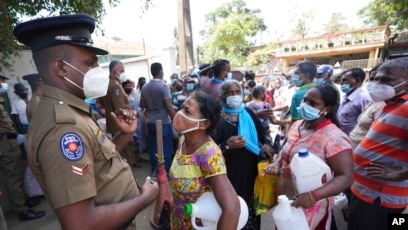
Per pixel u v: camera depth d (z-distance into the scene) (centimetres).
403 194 160
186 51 843
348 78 295
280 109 496
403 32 1529
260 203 196
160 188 153
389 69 157
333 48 1611
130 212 98
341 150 149
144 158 474
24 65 542
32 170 93
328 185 145
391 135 157
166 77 825
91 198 87
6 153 260
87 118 102
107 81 110
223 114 203
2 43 414
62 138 84
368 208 171
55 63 95
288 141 185
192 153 133
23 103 367
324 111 160
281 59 1886
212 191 124
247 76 673
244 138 183
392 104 165
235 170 196
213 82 310
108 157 102
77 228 82
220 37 2155
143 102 376
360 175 176
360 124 239
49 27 93
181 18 822
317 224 165
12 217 282
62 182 81
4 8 361
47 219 278
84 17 98
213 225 126
